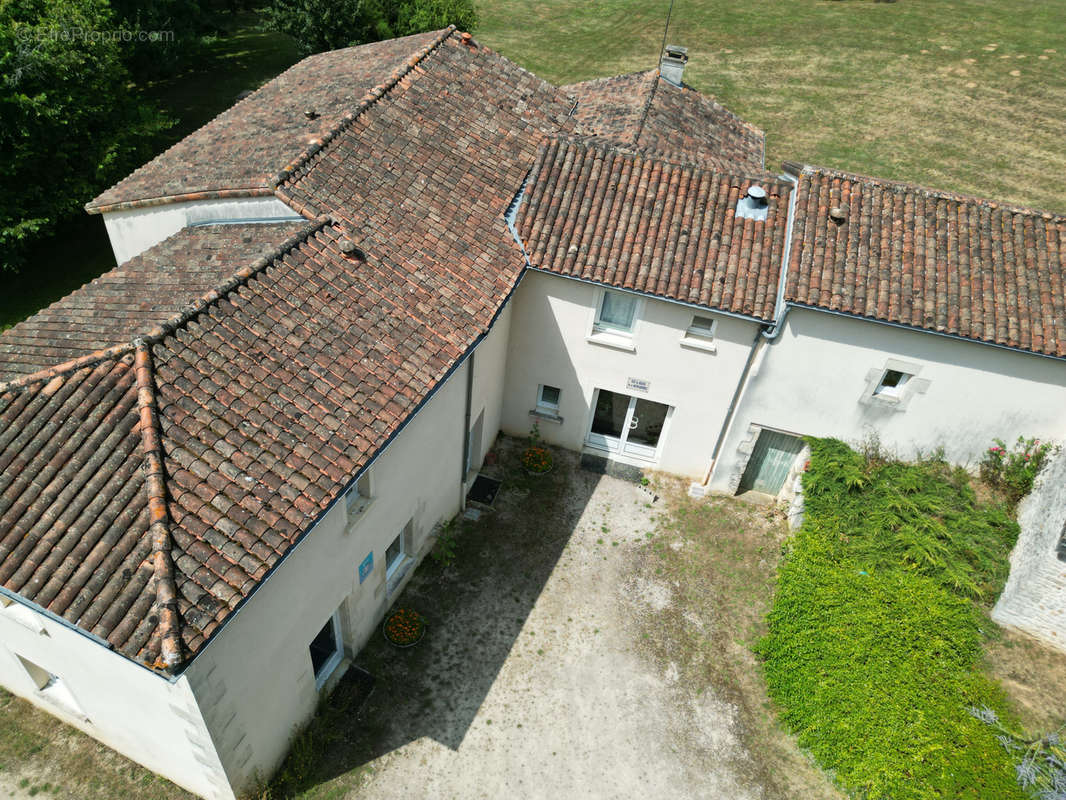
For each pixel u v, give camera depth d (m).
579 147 17.09
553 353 17.27
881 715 12.83
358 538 11.82
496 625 14.70
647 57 45.19
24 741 12.36
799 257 14.81
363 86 17.42
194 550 8.41
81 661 9.95
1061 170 33.88
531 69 43.25
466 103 17.69
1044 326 14.07
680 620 15.13
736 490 18.03
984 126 37.44
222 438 9.47
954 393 15.20
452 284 13.63
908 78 42.47
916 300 14.25
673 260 15.42
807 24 50.09
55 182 20.89
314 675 12.30
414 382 11.59
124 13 28.89
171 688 8.86
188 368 9.87
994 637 14.57
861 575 14.95
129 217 15.99
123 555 8.28
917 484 15.89
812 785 12.55
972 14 51.00
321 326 11.49
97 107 21.25
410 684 13.53
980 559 15.05
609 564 16.19
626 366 16.89
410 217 14.37
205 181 14.66
